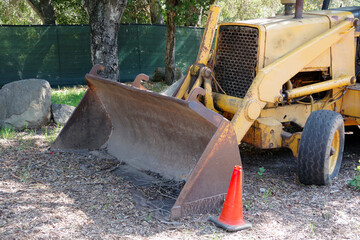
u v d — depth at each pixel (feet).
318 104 17.76
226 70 16.89
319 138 14.85
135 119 17.54
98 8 28.32
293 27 16.42
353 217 13.15
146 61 52.13
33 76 46.75
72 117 18.95
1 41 45.01
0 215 12.21
